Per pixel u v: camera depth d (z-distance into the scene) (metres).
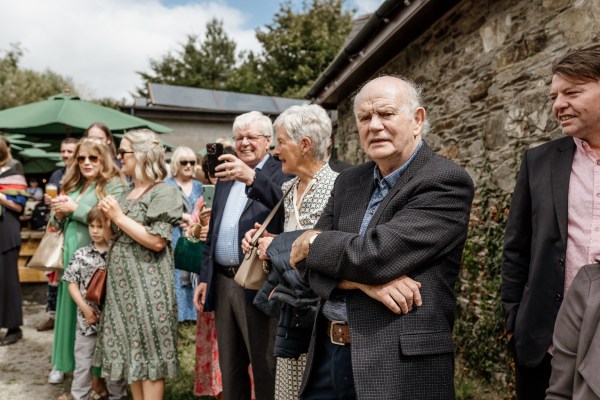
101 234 3.10
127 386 3.60
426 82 4.64
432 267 1.48
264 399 2.38
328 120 2.13
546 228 1.80
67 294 3.29
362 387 1.40
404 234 1.40
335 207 1.77
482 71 3.71
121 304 2.71
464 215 1.48
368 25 4.42
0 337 4.84
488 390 3.40
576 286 1.25
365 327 1.46
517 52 3.29
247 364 2.62
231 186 2.73
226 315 2.57
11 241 4.55
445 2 4.02
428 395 1.41
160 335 2.70
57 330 3.32
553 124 2.95
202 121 13.11
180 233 4.42
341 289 1.53
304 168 2.12
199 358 3.20
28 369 4.04
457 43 4.06
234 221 2.58
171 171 4.77
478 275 3.71
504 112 3.44
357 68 5.31
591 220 1.71
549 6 2.98
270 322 2.39
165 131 6.53
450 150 4.20
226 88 32.22
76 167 3.52
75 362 3.21
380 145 1.53
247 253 2.25
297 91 24.41
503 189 3.44
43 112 5.36
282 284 1.84
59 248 3.33
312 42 26.14
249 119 2.59
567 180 1.79
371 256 1.39
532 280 1.83
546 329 1.77
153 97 13.20
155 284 2.71
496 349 3.42
